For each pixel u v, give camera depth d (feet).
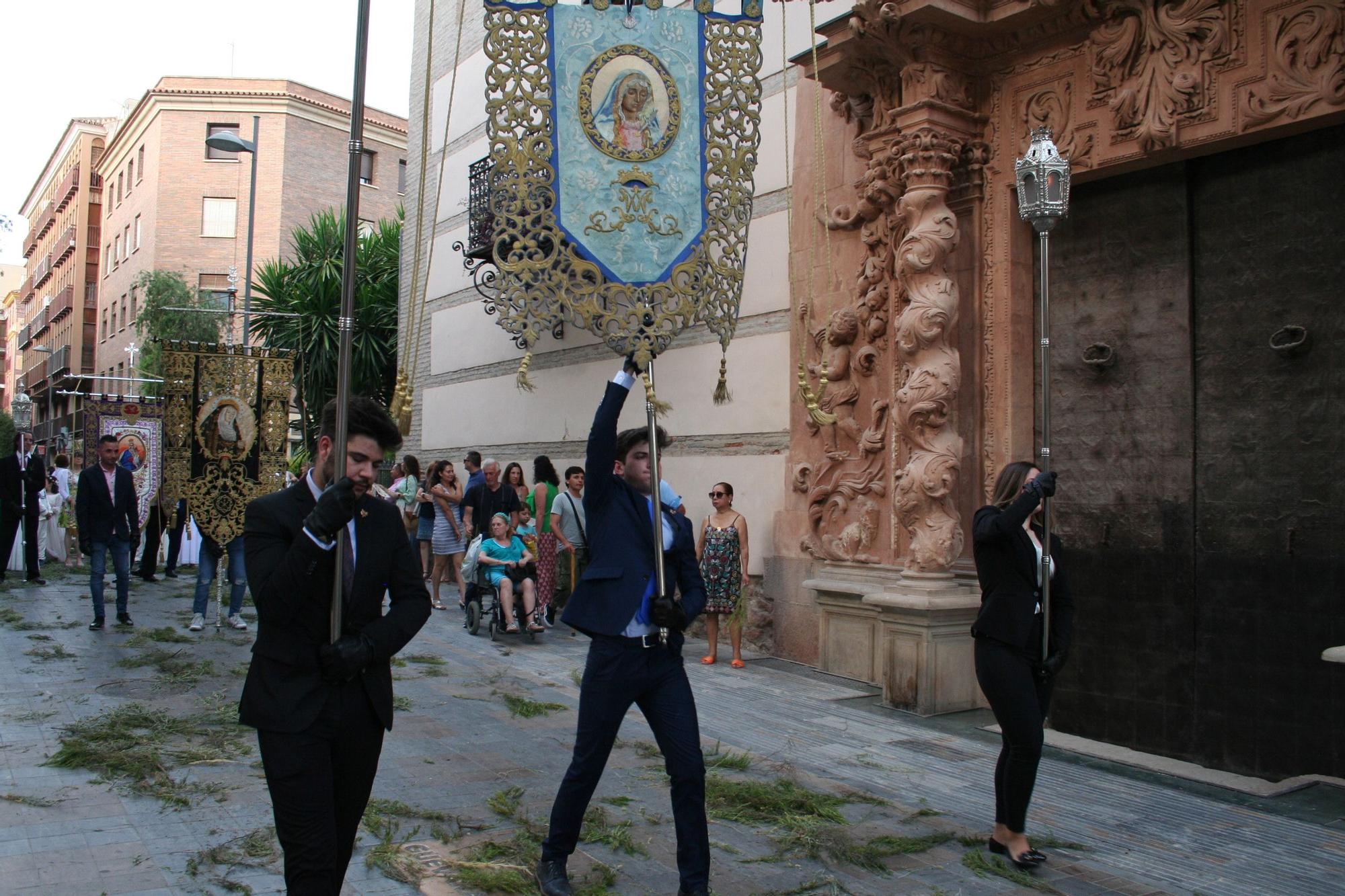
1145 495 22.04
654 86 13.66
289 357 35.04
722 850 14.48
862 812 16.42
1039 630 14.24
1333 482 19.02
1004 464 24.54
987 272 25.29
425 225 56.49
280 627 9.21
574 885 12.92
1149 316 22.29
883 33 24.20
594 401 41.78
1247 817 16.85
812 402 14.93
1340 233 19.19
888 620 24.71
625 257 13.26
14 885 12.39
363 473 9.41
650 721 12.75
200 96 133.49
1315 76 19.03
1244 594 20.21
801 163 30.53
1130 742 21.90
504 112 13.01
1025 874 13.78
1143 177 22.57
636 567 12.69
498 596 34.04
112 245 162.71
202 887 12.42
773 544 31.09
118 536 33.99
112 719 20.53
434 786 17.24
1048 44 23.97
